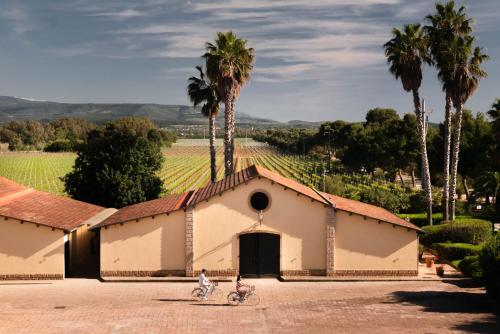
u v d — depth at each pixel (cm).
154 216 3547
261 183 3569
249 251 3591
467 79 5147
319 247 3594
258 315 2638
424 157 5372
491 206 6688
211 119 5984
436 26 5269
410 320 2508
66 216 3912
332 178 7969
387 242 3594
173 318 2578
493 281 2906
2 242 3500
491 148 7306
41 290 3244
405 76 5291
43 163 16425
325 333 2320
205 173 12700
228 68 5250
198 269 3569
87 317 2583
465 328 2373
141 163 5803
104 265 3550
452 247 4169
